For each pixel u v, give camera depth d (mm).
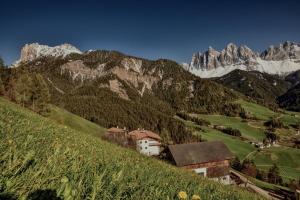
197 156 88750
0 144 4758
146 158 15844
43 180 3799
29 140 5875
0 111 11125
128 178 5559
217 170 90438
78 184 4020
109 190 4340
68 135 11578
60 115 114500
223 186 13359
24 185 3516
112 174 5152
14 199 3246
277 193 86688
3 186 3406
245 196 10531
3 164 3951
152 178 6117
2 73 94125
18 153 4516
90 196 3855
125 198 4395
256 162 197625
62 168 4648
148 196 4699
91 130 120250
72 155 5867
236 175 104375
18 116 11930
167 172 9906
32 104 84812
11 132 6551
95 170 5113
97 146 12070
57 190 3596
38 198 3451
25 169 4090
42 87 86750
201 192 6781
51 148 6141
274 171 147375
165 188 5805
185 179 8984
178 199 5168
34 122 11883
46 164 4461
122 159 9430
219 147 93250
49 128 11352
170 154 89938
